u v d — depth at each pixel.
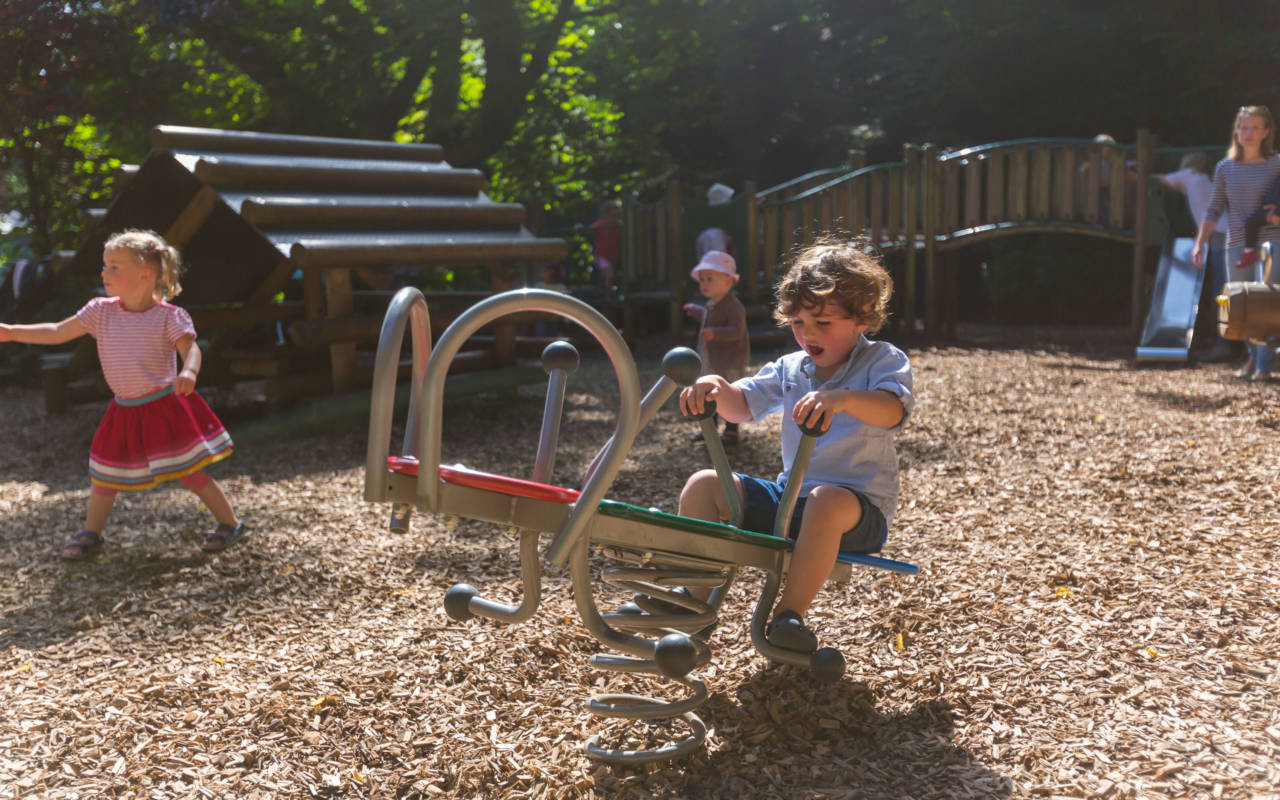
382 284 8.97
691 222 12.79
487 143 15.21
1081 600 3.46
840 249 2.72
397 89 14.60
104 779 2.56
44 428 8.27
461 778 2.53
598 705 2.59
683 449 6.23
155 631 3.60
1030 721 2.68
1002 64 16.27
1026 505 4.64
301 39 13.31
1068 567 3.76
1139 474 5.07
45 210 11.84
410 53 13.96
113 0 11.88
